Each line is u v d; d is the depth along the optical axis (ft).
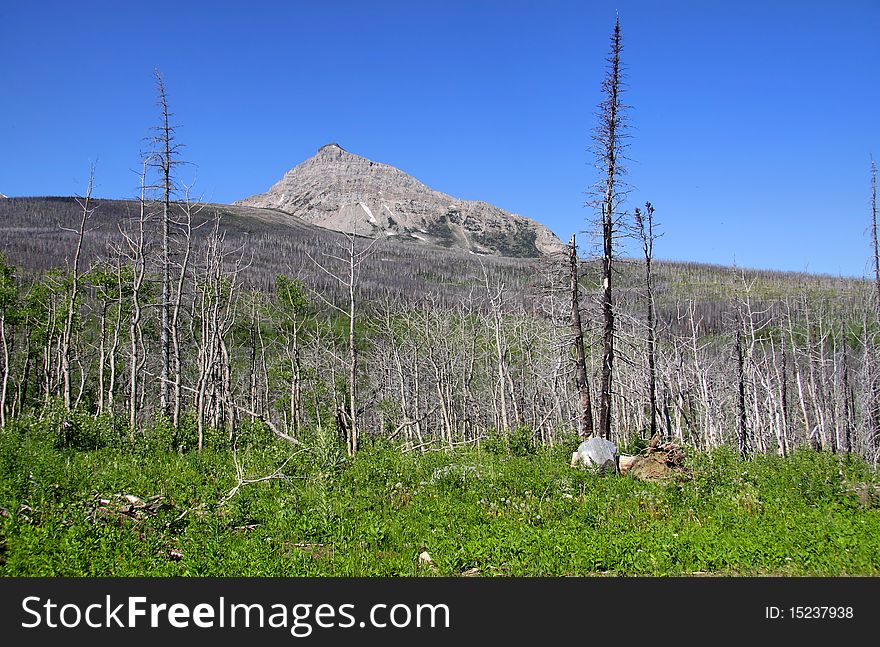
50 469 48.37
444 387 147.84
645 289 87.25
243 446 81.97
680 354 130.52
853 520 43.93
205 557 33.35
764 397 163.43
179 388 78.07
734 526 42.32
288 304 118.21
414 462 64.13
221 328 101.91
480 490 52.60
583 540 38.04
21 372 140.26
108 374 128.26
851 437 132.05
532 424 139.85
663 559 34.81
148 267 99.50
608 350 77.97
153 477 53.21
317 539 39.68
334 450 60.18
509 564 34.94
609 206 76.59
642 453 66.59
